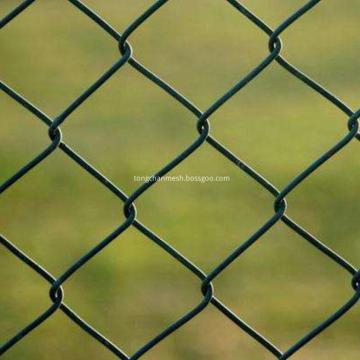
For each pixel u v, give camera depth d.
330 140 18.41
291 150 18.11
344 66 21.94
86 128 19.31
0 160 17.72
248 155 17.98
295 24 24.22
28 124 19.34
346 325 12.64
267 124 19.17
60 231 15.34
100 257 14.55
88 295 13.48
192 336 12.43
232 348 12.16
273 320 12.85
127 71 22.25
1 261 14.23
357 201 16.12
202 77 22.02
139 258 14.53
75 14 25.39
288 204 16.03
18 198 16.33
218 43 23.84
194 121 19.53
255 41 23.89
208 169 17.44
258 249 14.70
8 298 13.20
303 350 12.16
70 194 16.50
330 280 13.79
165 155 18.06
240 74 22.05
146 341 12.38
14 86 21.75
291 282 13.78
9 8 25.45
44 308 12.94
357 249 14.73
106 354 12.11
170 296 13.50
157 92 21.06
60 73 22.31
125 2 26.39
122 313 13.04
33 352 12.05
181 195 16.45
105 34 24.33
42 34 24.31
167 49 23.69
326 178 16.84
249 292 13.58
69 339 12.29
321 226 15.39
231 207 16.03
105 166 17.72
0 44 23.80
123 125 19.39
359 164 17.33
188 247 14.94
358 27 23.83
